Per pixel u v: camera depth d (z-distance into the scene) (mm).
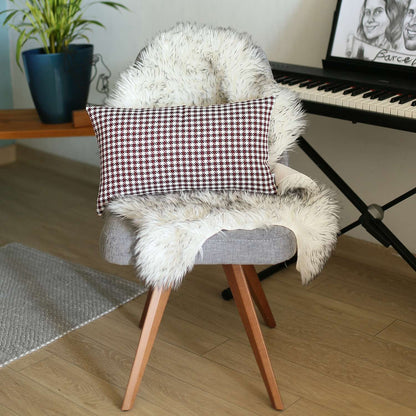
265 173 1812
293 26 2557
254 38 2684
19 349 1920
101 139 1838
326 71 2244
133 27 3064
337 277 2447
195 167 1805
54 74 2596
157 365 1872
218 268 2473
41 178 3477
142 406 1696
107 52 3207
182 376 1826
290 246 1607
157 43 1987
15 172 3559
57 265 2477
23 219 2916
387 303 2273
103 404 1702
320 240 1656
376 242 2574
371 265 2549
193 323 2104
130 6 3041
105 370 1846
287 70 2232
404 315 2199
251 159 1808
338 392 1775
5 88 3645
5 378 1793
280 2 2562
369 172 2539
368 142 2504
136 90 1956
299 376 1841
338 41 2305
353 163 2570
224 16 2744
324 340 2031
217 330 2068
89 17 3215
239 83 1926
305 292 2328
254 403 1718
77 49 2641
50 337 1987
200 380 1811
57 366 1854
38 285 2311
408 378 1851
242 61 1933
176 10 2887
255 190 1810
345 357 1943
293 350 1970
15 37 3518
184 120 1823
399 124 1851
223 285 2354
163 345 1973
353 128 2521
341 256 2613
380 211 2213
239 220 1595
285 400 1734
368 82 2055
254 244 1576
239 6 2684
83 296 2242
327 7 2439
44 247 2643
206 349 1961
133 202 1712
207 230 1565
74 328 2045
